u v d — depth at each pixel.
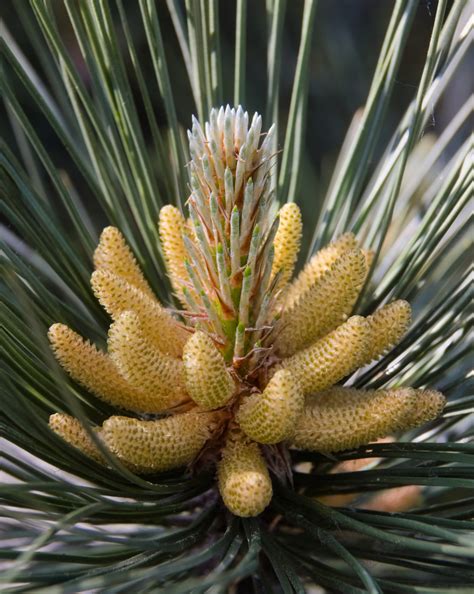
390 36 0.25
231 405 0.24
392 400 0.22
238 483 0.21
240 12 0.26
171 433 0.22
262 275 0.23
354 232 0.26
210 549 0.21
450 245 0.26
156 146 0.26
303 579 0.23
